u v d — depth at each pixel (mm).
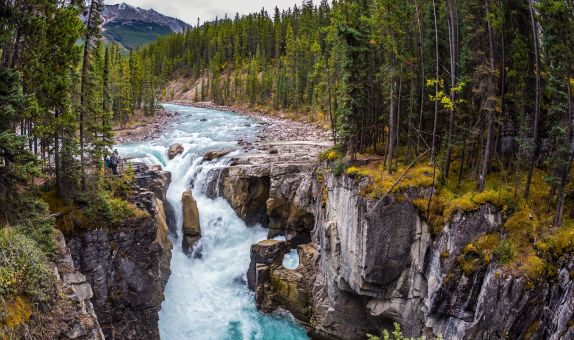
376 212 29734
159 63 178250
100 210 32156
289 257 43344
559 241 24047
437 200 29297
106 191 34531
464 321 26391
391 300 30875
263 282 39812
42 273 18156
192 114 106562
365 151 39688
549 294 23328
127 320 33031
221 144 62625
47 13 25797
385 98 35781
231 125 85562
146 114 101938
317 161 43969
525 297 23453
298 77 108375
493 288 24500
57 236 25516
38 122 26578
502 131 33031
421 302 29359
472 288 26016
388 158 34719
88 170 35125
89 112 33562
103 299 31734
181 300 39719
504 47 31125
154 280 34344
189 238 44125
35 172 22328
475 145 32625
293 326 38312
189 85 165250
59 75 26938
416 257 29625
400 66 34219
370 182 31297
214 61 154875
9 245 18000
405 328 30406
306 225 45312
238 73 142250
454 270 26672
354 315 34875
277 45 145750
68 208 31188
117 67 106688
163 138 70250
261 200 47750
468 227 26875
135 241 33344
